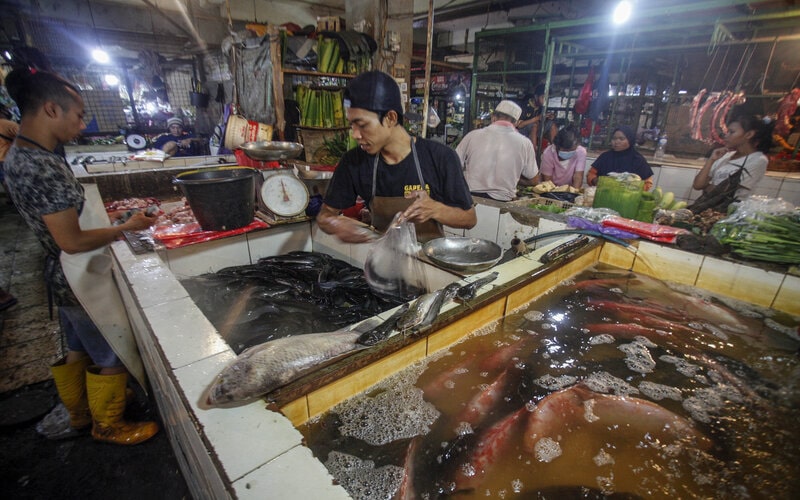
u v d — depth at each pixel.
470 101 7.02
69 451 2.27
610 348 1.69
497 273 1.99
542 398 1.36
